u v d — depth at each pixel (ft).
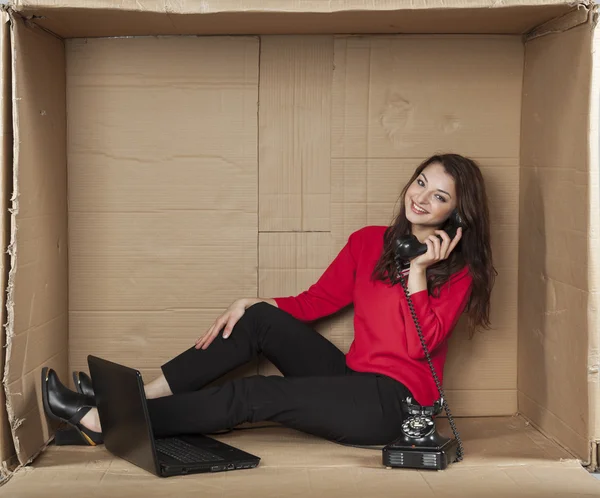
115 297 7.98
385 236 7.54
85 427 6.82
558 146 6.93
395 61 7.86
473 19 7.02
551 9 6.55
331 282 7.73
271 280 8.02
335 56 7.84
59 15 6.65
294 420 6.60
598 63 6.29
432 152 7.93
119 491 5.70
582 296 6.47
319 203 7.97
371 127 7.91
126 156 7.88
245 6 6.52
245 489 5.71
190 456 6.25
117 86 7.81
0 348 6.26
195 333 8.04
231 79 7.84
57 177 7.52
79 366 7.99
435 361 7.15
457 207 7.09
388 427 6.59
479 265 7.15
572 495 5.58
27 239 6.68
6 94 6.40
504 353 8.07
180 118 7.86
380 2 6.51
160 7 6.52
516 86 7.90
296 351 7.25
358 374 6.98
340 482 5.86
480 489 5.70
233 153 7.91
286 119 7.89
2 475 6.19
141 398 5.83
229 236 7.98
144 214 7.93
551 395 7.16
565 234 6.79
